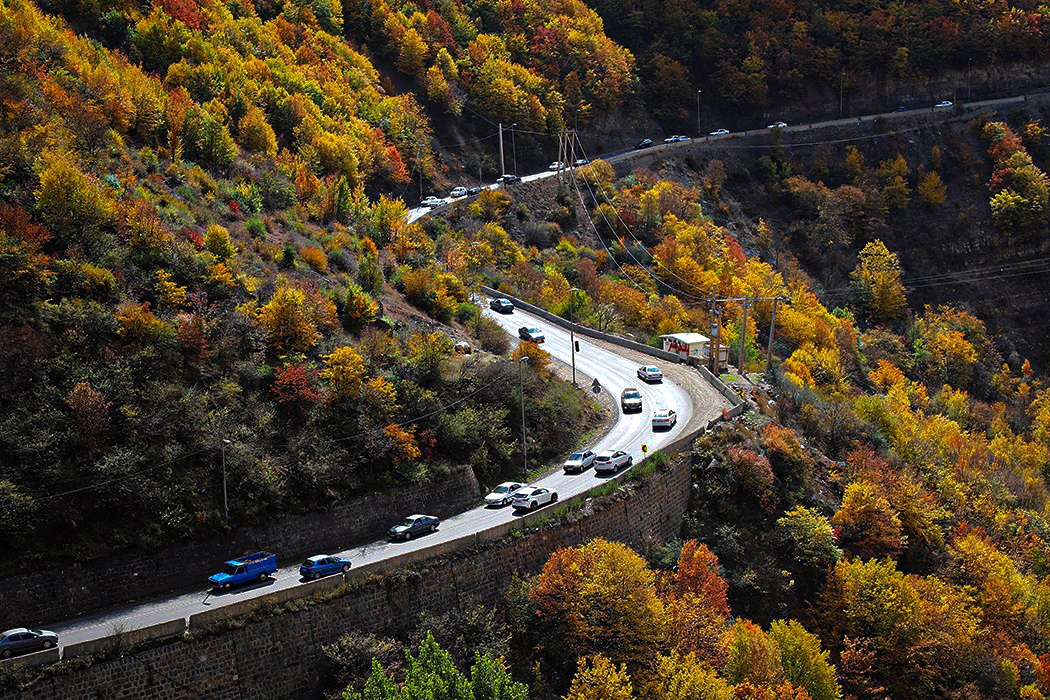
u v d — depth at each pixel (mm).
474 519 70812
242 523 64875
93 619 56281
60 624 55625
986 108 196625
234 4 156500
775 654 63969
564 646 61781
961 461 108562
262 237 95438
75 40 114500
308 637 56500
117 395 66125
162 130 109875
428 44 176125
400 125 151625
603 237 146500
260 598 55719
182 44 131625
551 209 148875
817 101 199375
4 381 63281
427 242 120312
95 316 69500
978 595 81250
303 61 153250
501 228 137125
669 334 110750
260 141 122438
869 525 80125
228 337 75500
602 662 57312
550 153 173250
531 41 188500
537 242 139875
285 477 68312
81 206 77250
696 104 194000
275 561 61969
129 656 51094
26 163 80688
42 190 76312
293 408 73188
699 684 57969
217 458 66688
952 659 72688
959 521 91438
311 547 66875
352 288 88812
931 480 97250
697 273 134625
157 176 96062
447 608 61656
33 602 56000
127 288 74875
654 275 137750
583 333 115188
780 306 135000
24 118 86562
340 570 60531
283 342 78500
